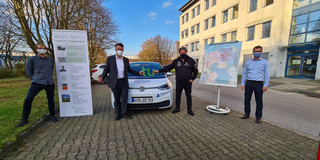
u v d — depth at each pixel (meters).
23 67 18.11
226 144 2.51
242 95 6.80
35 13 7.41
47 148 2.35
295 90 7.75
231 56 3.98
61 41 3.50
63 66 3.57
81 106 3.80
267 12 13.95
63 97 3.66
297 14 12.24
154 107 3.79
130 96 3.68
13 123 2.97
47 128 3.08
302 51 12.14
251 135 2.82
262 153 2.25
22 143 2.47
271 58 13.73
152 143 2.54
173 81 13.34
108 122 3.43
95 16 10.38
